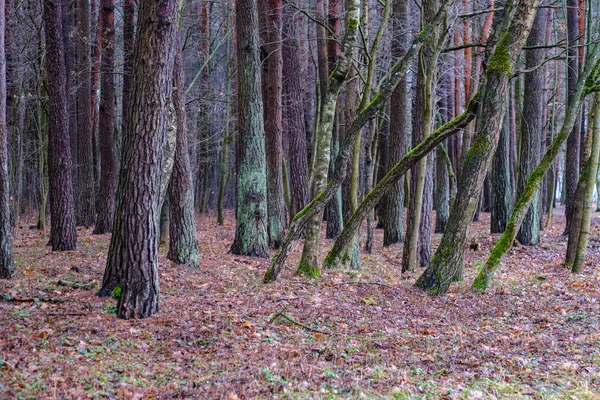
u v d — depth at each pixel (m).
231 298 9.73
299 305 9.45
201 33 24.73
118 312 7.93
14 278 10.23
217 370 5.97
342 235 13.41
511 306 10.59
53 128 14.48
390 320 9.08
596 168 13.92
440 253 11.47
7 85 18.86
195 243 12.95
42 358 5.81
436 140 11.55
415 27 20.95
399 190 19.77
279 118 17.64
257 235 15.76
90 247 15.55
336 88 11.34
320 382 5.73
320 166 11.66
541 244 19.19
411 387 5.62
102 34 20.64
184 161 12.77
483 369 6.50
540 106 19.06
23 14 19.00
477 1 20.33
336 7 17.86
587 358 7.11
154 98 7.92
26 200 31.66
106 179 19.88
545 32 20.95
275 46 17.25
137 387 5.24
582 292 11.91
